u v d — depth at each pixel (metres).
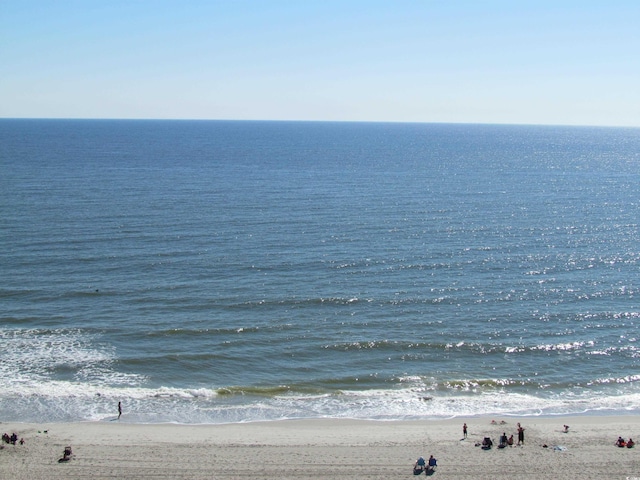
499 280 69.12
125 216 95.81
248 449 36.66
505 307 61.38
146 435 38.34
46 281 65.19
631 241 86.75
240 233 87.19
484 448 37.09
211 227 90.31
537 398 45.00
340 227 92.06
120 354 50.00
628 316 59.69
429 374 48.38
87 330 54.03
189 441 37.62
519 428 38.25
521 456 36.03
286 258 75.62
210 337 53.56
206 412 42.16
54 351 50.03
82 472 33.53
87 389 44.59
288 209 105.44
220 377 47.31
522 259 77.19
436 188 134.50
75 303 59.72
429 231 90.69
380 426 40.38
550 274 71.50
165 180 137.62
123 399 43.53
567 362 50.62
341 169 169.62
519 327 56.91
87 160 176.75
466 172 169.12
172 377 47.03
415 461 35.41
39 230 85.19
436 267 73.31
